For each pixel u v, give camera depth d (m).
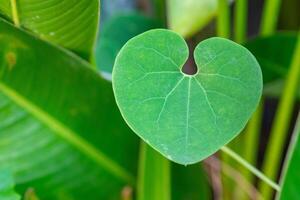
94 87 0.67
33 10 0.56
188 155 0.46
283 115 0.73
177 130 0.46
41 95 0.66
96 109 0.68
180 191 0.71
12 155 0.68
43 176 0.69
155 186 0.67
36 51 0.64
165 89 0.46
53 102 0.67
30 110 0.67
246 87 0.47
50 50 0.63
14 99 0.66
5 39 0.62
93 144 0.70
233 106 0.47
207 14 0.74
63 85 0.67
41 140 0.68
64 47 0.63
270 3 0.76
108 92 0.68
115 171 0.71
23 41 0.62
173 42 0.47
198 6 0.74
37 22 0.58
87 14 0.57
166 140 0.46
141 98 0.46
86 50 0.64
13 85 0.65
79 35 0.61
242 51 0.47
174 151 0.46
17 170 0.68
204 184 0.71
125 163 0.71
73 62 0.65
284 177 0.62
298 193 0.62
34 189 0.69
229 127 0.46
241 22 0.76
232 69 0.47
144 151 0.66
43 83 0.66
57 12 0.57
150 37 0.47
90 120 0.69
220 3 0.71
